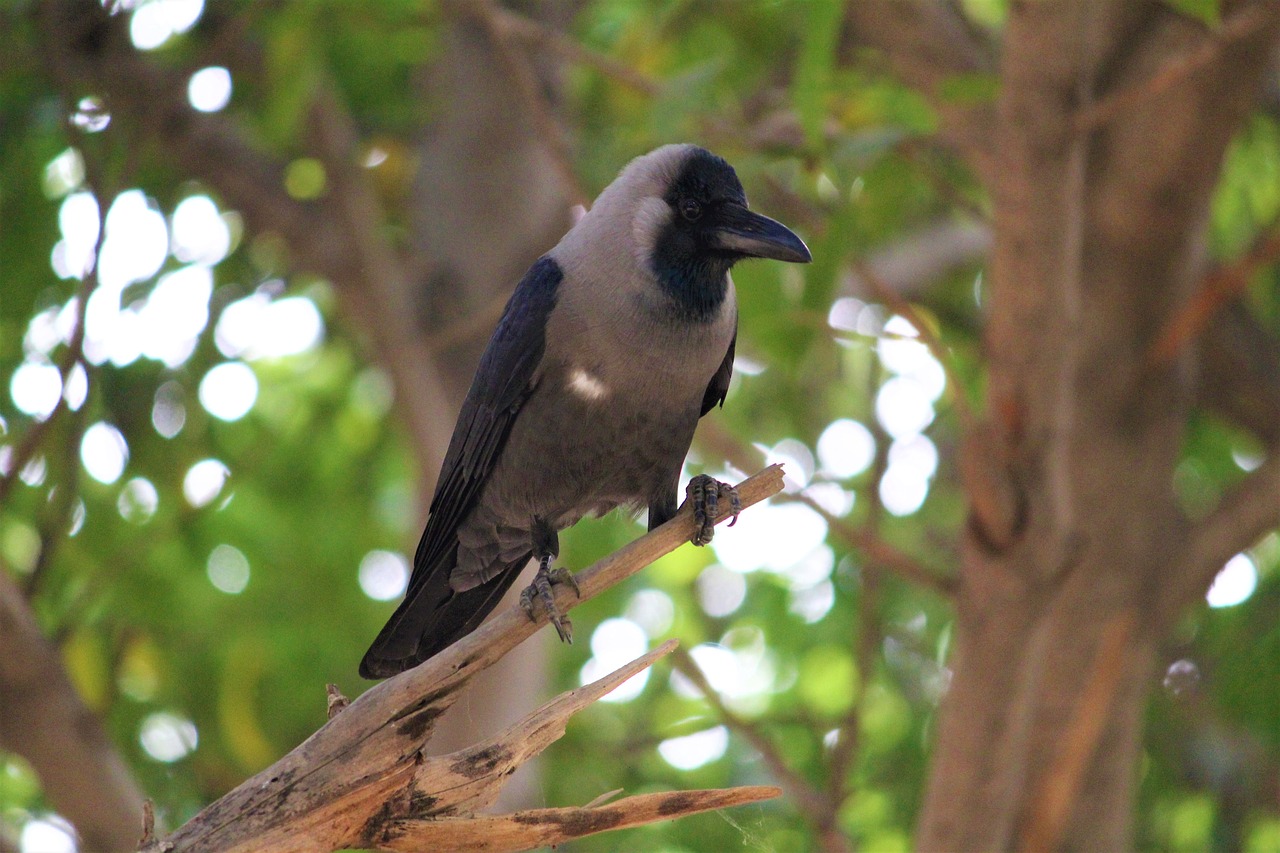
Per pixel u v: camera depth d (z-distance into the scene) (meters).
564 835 5.54
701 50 12.16
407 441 12.01
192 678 13.89
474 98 12.64
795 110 8.41
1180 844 14.36
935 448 15.39
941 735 8.66
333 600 14.31
